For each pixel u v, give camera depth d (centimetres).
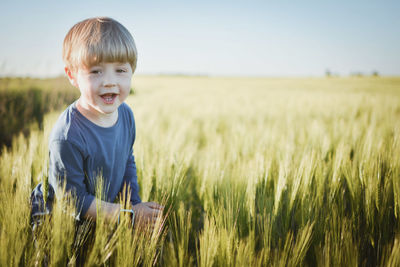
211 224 108
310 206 133
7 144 340
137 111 613
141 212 117
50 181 113
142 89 2438
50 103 498
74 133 106
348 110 704
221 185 151
